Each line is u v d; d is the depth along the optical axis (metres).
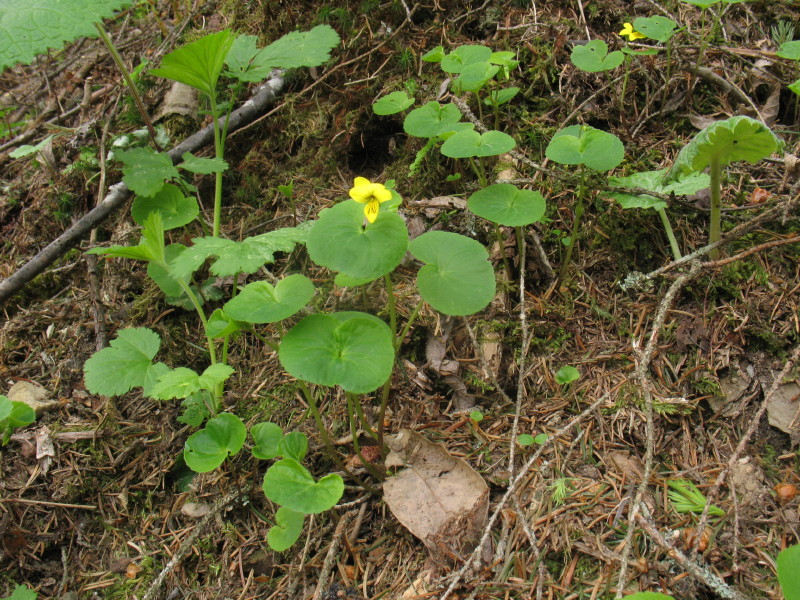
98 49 0.61
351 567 0.35
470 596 0.32
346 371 0.31
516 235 0.42
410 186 0.46
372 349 0.31
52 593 0.37
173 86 0.52
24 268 0.44
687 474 0.36
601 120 0.46
